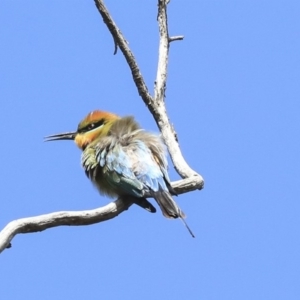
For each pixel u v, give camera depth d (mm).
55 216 12016
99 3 14945
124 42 15422
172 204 14727
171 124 16047
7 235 11461
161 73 16375
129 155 15555
